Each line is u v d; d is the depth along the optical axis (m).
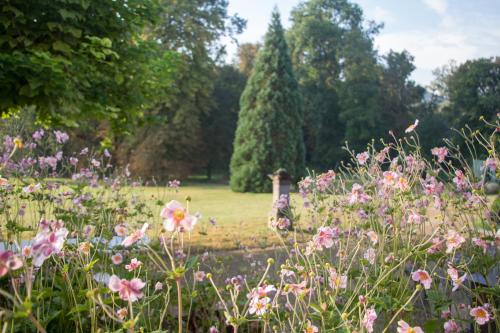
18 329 1.80
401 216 2.46
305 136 29.59
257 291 1.71
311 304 1.75
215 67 24.67
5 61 4.33
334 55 30.34
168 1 20.61
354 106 27.94
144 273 2.52
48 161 3.66
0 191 2.96
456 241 1.97
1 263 1.12
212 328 2.05
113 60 5.57
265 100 20.44
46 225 1.51
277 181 8.63
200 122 24.56
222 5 23.89
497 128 2.79
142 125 6.66
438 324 2.15
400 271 2.29
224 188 21.75
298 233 4.98
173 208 1.39
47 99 4.63
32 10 4.87
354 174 3.06
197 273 2.32
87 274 1.84
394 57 31.64
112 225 3.15
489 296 2.27
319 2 31.25
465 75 26.23
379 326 2.36
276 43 21.08
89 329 2.15
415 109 31.58
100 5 5.29
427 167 2.86
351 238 2.83
